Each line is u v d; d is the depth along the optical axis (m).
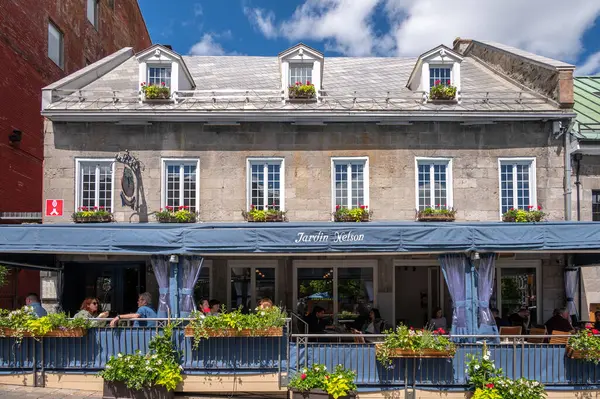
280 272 14.45
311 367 9.55
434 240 10.08
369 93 15.48
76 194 13.74
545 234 10.09
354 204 14.02
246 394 9.70
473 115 13.79
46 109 13.58
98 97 14.58
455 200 13.99
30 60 18.45
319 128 14.08
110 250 10.09
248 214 13.66
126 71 17.16
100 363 9.69
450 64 15.02
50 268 13.56
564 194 14.01
